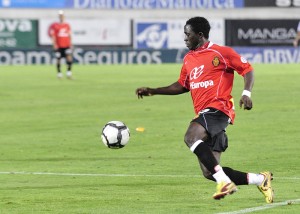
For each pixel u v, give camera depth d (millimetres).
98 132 49062
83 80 90188
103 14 137375
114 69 110812
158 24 131250
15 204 27656
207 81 26422
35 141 45750
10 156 40500
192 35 26703
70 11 137000
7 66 119750
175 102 65625
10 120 55594
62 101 67688
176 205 27219
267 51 129875
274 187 30609
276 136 46062
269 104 62344
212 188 30781
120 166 36969
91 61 126562
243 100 25703
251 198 28328
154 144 43938
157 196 29094
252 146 42406
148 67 115312
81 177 34000
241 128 49438
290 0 139375
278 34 130375
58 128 51188
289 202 27281
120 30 130500
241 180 25969
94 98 69625
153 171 35406
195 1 138625
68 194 29688
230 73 26547
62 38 92812
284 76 91750
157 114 57750
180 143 44188
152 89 27859
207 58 26531
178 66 117750
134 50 126875
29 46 127812
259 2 139000
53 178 33781
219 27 130875
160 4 138125
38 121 54906
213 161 24797
